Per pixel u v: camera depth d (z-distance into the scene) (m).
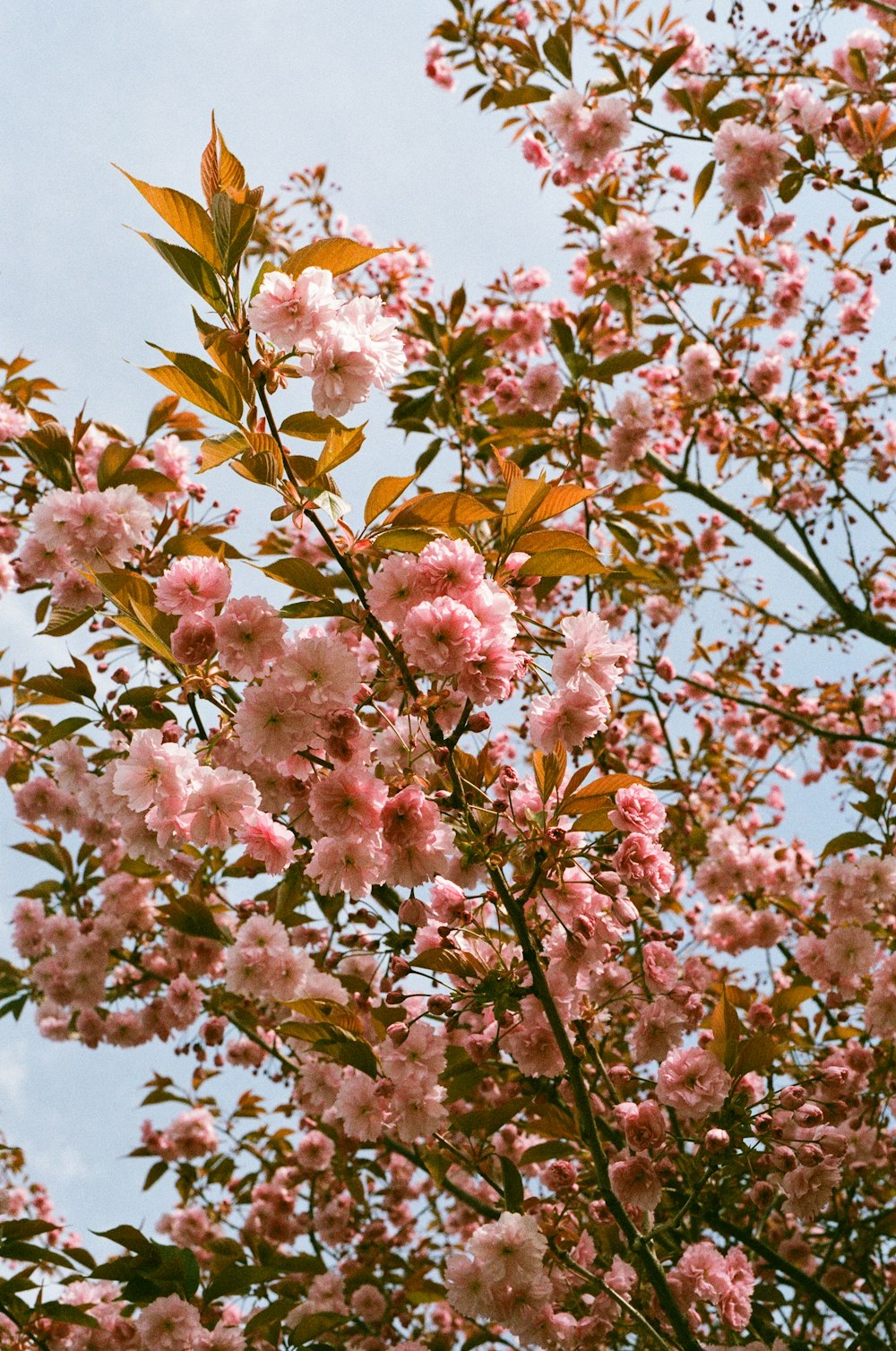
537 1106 2.97
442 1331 4.91
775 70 6.07
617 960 3.57
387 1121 2.74
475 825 2.47
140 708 3.21
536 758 2.61
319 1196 5.10
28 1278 3.22
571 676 2.47
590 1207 3.15
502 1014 2.46
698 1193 2.72
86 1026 4.95
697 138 5.59
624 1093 3.62
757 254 6.80
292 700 2.28
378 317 2.37
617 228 5.74
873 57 5.52
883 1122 4.17
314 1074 4.05
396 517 2.38
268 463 2.25
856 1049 4.03
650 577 4.86
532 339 6.33
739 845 5.14
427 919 2.64
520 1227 2.44
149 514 3.18
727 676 6.80
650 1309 2.95
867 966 3.97
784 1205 2.94
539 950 2.65
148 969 4.86
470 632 2.24
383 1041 2.89
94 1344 3.72
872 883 4.05
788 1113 2.80
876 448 7.12
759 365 6.90
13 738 4.69
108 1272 3.12
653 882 2.47
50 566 3.46
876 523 6.06
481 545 2.83
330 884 2.39
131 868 4.45
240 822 2.44
